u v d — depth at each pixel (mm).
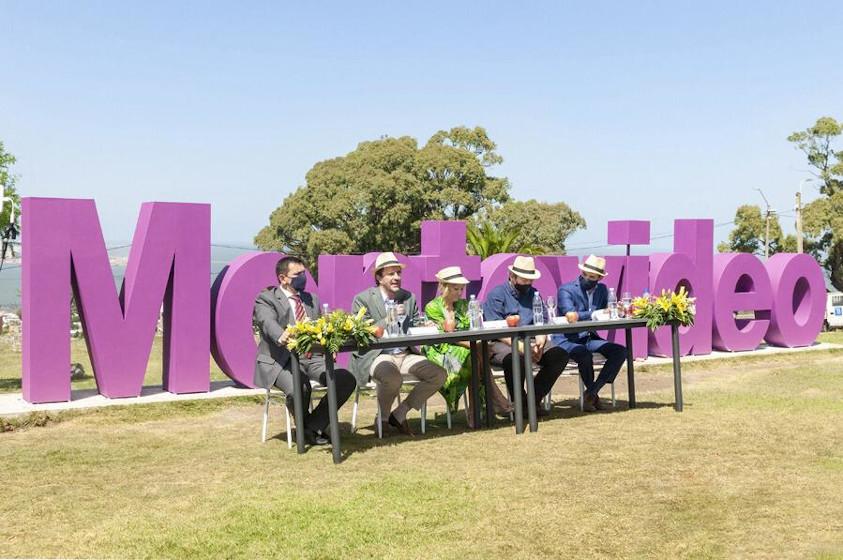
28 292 10422
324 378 8328
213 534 5648
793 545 5379
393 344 8188
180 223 11258
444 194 46219
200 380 11375
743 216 47688
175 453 8188
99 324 10781
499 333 8781
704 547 5359
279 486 6848
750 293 16125
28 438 9023
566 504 6273
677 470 7219
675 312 9898
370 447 8273
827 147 47250
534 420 8875
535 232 47344
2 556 5262
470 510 6141
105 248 10844
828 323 30719
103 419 9953
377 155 46438
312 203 47094
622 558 5191
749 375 13477
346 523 5863
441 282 9164
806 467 7312
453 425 9438
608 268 14789
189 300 11320
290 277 8586
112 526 5848
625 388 12188
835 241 45094
